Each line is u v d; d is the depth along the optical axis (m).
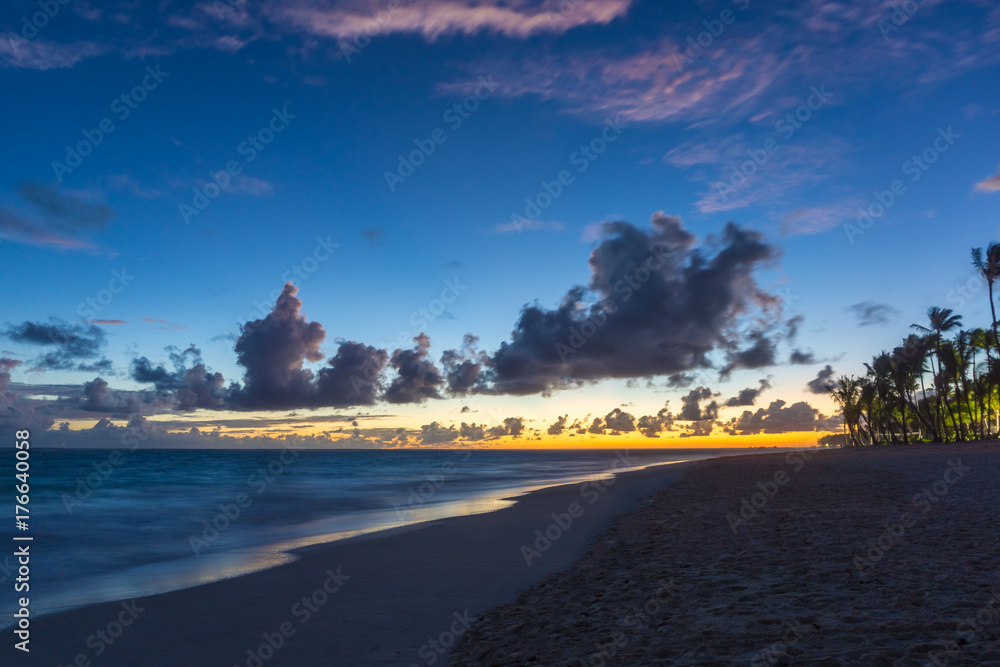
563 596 7.60
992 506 12.66
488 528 14.95
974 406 63.09
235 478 39.22
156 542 14.12
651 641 5.45
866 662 4.52
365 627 6.91
